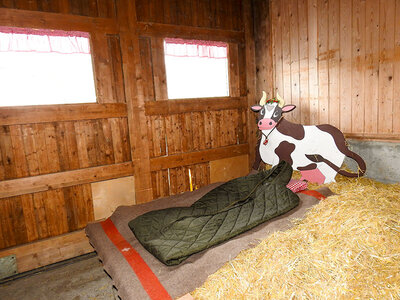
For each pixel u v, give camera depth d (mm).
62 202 2799
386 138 2762
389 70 2676
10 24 2396
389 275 1515
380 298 1394
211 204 2312
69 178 2783
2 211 2547
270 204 2234
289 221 2141
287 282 1528
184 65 3393
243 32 3773
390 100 2699
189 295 1529
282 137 3129
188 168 3520
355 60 2924
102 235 2250
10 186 2537
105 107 2895
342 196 2418
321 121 3330
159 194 3346
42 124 2643
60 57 2666
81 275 2600
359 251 1691
